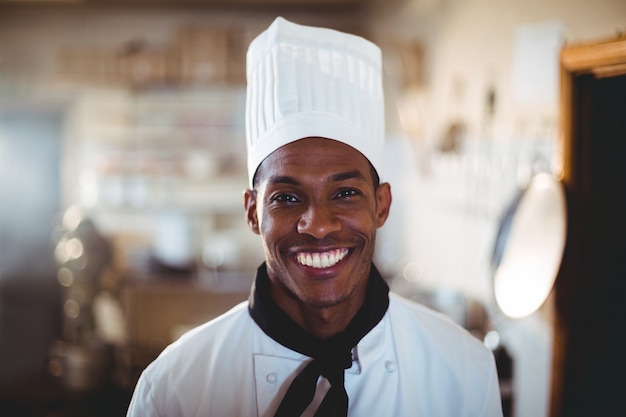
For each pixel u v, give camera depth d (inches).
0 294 185.8
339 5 177.9
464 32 106.8
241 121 179.2
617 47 55.4
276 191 40.4
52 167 185.2
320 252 39.6
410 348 46.1
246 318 45.9
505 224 76.0
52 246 186.2
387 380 44.4
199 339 45.9
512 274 72.4
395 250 156.8
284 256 40.3
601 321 63.7
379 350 44.3
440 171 121.1
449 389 45.8
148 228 180.4
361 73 43.0
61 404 140.3
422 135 132.6
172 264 157.3
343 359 41.8
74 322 144.0
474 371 46.1
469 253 104.8
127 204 176.4
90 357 128.4
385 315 46.1
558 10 74.9
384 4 160.6
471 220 103.9
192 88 178.7
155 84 169.0
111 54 162.1
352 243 40.2
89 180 181.5
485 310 96.6
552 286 63.3
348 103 41.8
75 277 143.6
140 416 43.8
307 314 42.3
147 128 180.1
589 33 68.3
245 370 44.2
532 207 70.5
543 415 75.2
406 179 148.0
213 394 43.9
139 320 153.0
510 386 80.6
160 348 150.5
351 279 40.7
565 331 64.1
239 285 153.6
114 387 135.0
